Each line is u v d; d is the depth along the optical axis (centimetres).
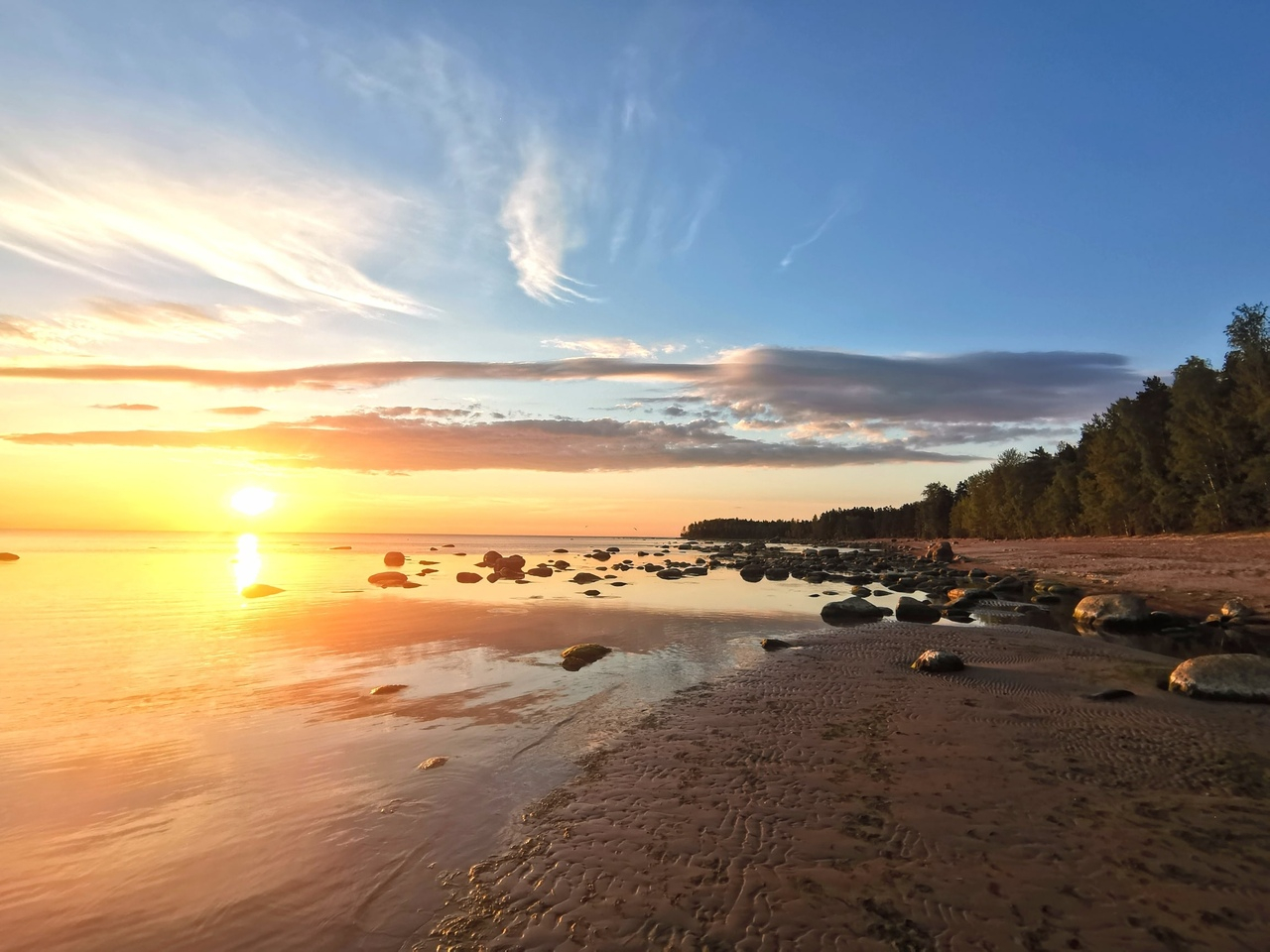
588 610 2270
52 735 865
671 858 565
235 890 511
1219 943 432
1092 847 564
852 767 777
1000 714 982
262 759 793
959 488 12812
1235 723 913
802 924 464
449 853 575
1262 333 4819
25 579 3105
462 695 1105
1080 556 4466
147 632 1659
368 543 13138
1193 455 5088
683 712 1020
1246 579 2562
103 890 509
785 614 2245
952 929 454
